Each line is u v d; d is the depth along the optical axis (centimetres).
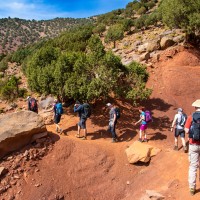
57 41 4022
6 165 966
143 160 1015
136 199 840
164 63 1988
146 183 921
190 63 1981
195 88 1725
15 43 19938
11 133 1012
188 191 707
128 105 1572
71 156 1052
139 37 2942
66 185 945
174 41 2200
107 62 1419
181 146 1117
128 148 1085
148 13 5075
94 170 1012
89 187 956
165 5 2258
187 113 1537
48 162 1012
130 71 1506
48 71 1521
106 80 1395
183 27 2111
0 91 2470
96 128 1370
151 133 1309
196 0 2033
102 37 3878
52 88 1503
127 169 1022
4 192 890
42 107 1777
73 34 4028
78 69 1462
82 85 1428
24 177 943
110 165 1040
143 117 1175
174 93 1694
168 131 1320
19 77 2777
